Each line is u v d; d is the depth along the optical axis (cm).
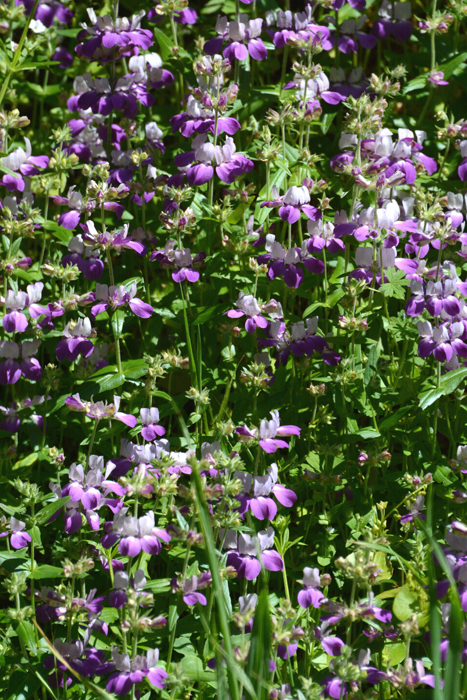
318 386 180
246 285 187
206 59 185
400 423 181
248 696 166
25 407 182
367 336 186
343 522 181
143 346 188
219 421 178
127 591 168
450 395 187
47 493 182
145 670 169
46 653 173
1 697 172
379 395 181
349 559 170
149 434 178
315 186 184
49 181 185
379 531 176
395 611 170
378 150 185
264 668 165
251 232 185
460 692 167
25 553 176
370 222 181
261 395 184
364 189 182
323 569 179
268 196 186
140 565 174
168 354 181
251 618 170
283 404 183
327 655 174
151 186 187
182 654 174
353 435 179
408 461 183
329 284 187
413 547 175
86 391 180
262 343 182
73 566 171
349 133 185
